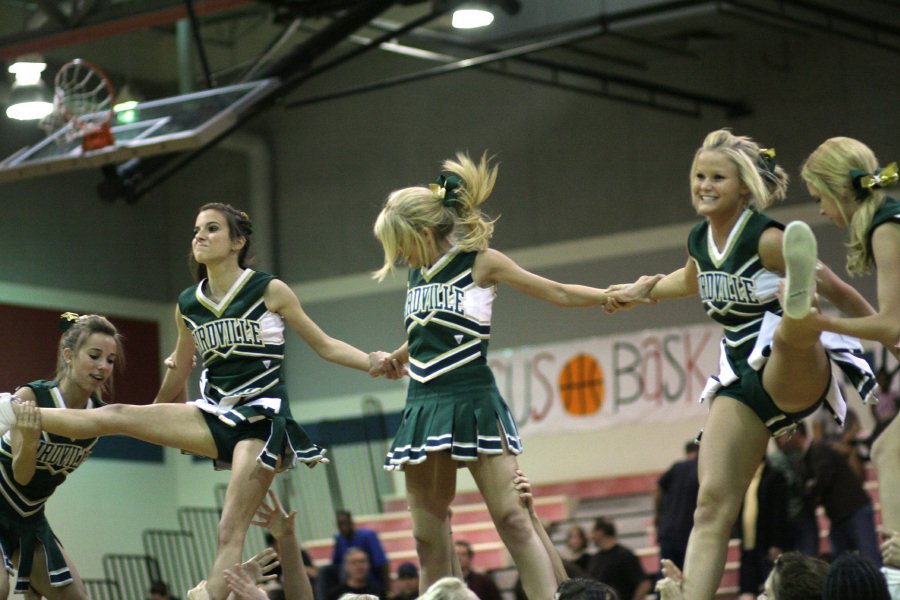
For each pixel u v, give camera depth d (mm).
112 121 13227
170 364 6863
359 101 20641
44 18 15672
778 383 5359
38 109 13906
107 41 19891
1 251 19312
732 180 5504
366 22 13422
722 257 5531
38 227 19875
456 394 5996
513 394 18359
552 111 19234
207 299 6383
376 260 20312
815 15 16469
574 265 18812
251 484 6148
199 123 12578
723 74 18016
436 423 5977
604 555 12523
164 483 21047
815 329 5020
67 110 12766
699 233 5676
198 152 14492
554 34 15930
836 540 11680
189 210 21828
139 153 12422
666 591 5344
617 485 17625
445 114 20000
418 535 6207
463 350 6023
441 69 15703
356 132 20641
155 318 21453
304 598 6660
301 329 6434
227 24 19984
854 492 11656
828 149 5434
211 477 21031
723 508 5445
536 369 18281
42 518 7113
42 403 6715
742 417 5492
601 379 17828
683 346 17406
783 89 17656
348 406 20312
